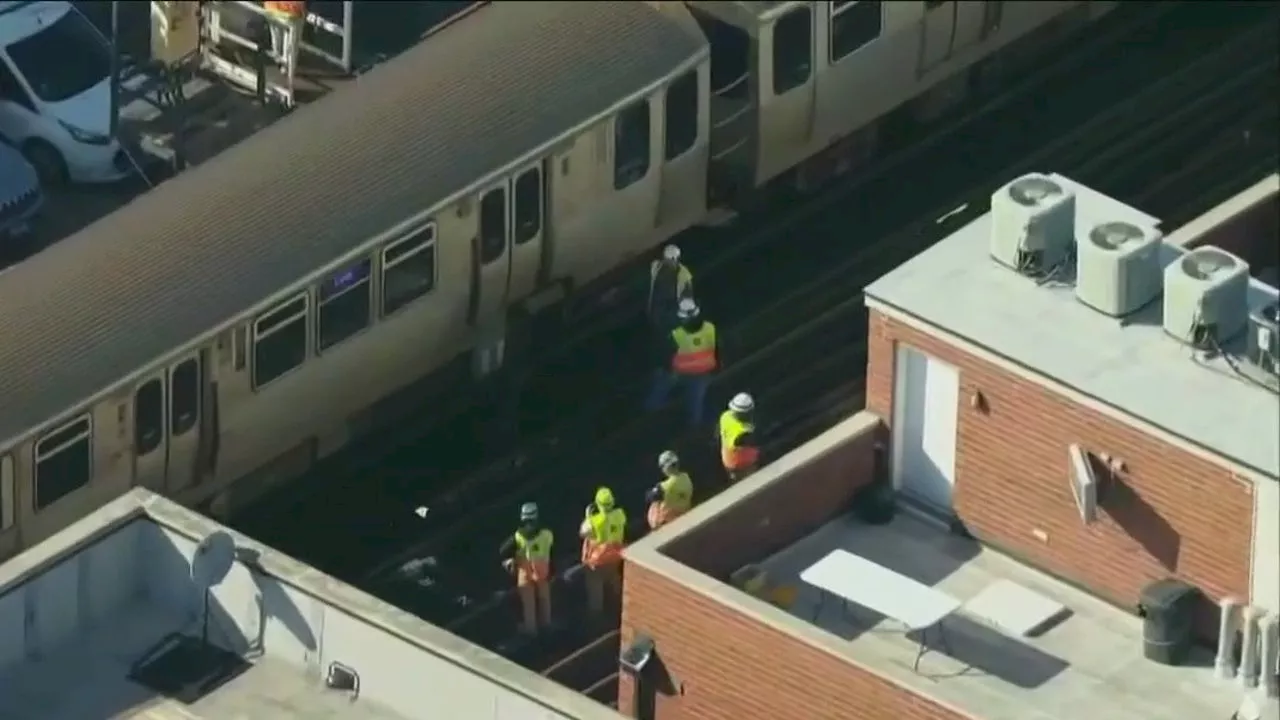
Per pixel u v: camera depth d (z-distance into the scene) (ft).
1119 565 581.12
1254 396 570.46
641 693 580.30
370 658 560.20
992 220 597.93
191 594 576.20
